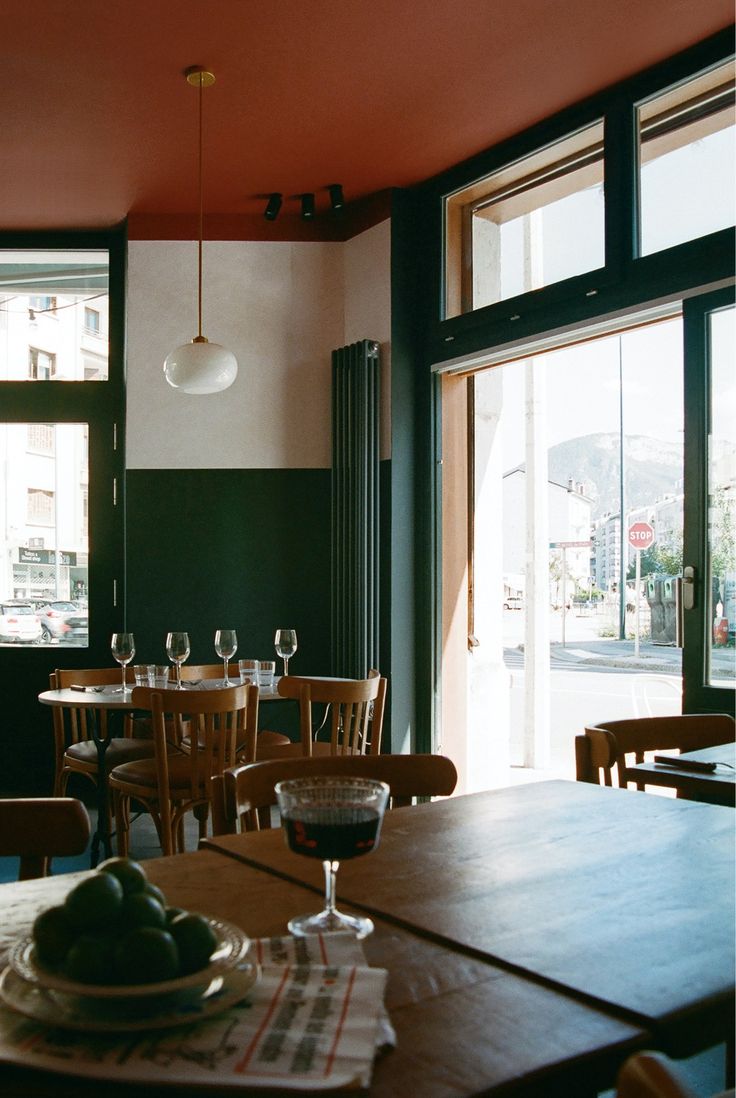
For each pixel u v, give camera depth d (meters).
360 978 0.87
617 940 1.02
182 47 3.90
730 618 3.89
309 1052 0.73
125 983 0.76
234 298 5.75
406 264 5.47
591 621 22.45
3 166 5.05
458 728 5.52
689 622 3.99
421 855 1.35
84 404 5.94
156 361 5.72
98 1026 0.73
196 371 4.19
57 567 5.91
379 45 3.93
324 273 5.79
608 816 1.60
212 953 0.82
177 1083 0.69
